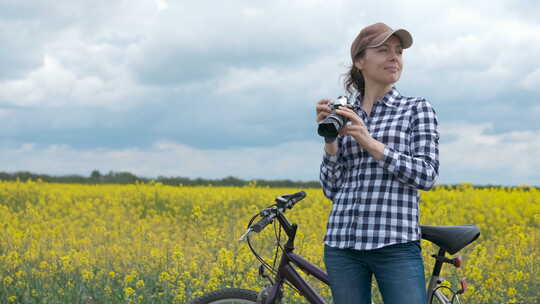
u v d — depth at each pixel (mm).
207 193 14164
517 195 11578
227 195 13703
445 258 2711
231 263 5113
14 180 18750
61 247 7031
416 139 2605
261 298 2949
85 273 5293
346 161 2768
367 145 2469
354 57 2793
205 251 6445
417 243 2584
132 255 6586
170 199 13578
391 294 2523
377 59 2691
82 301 4891
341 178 2807
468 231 2674
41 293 4906
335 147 2756
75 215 11008
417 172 2469
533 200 10797
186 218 11289
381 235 2518
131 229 8789
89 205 11469
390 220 2529
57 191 14398
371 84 2770
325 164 2816
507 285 4965
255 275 4926
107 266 6117
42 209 11867
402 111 2680
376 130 2678
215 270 4910
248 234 2795
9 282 5059
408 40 2668
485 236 8469
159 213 12250
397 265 2521
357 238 2566
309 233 7895
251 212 10398
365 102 2811
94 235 8117
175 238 8141
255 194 13773
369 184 2602
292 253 2936
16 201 13062
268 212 2871
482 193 12078
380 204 2555
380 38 2646
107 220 10391
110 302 4797
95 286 5203
